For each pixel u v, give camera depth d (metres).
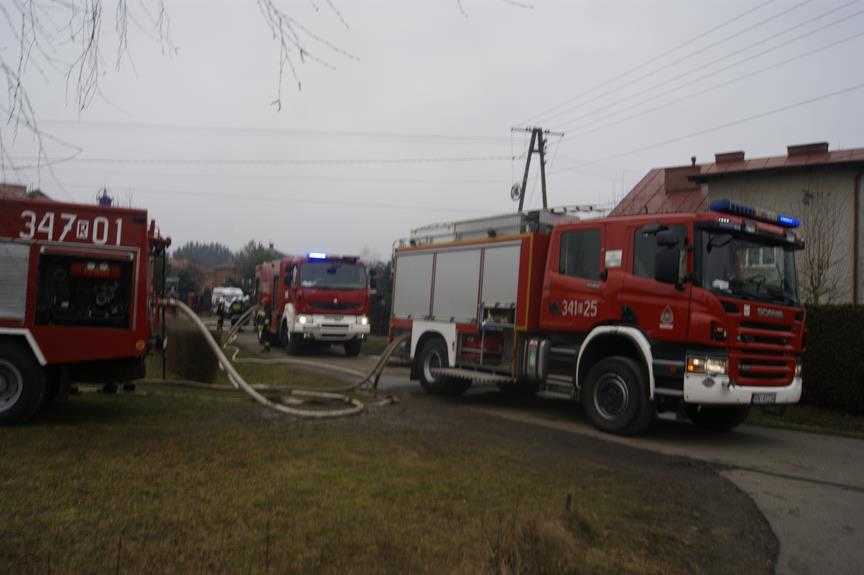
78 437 7.14
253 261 62.47
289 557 4.09
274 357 19.92
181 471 5.91
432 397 12.54
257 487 5.52
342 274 21.61
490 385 13.43
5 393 7.84
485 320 11.48
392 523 4.79
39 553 4.00
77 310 7.96
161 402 9.59
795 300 9.69
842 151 23.88
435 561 4.12
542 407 11.89
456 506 5.26
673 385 8.80
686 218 8.86
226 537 4.36
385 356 13.02
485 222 11.96
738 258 9.06
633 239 9.42
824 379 12.59
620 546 4.72
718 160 27.02
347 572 3.91
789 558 4.95
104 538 4.27
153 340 9.38
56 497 5.05
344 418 9.18
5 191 5.24
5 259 7.75
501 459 7.08
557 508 5.28
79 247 7.93
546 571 4.07
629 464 7.43
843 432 10.40
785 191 23.62
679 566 4.52
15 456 6.25
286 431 7.93
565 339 10.36
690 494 6.28
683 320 8.70
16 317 7.78
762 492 6.66
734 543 5.11
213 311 39.81
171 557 4.00
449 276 12.46
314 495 5.38
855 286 21.56
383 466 6.43
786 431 10.58
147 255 8.20
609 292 9.57
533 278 10.73
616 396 9.37
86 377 8.27
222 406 9.51
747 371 8.70
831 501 6.45
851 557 5.02
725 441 9.41
